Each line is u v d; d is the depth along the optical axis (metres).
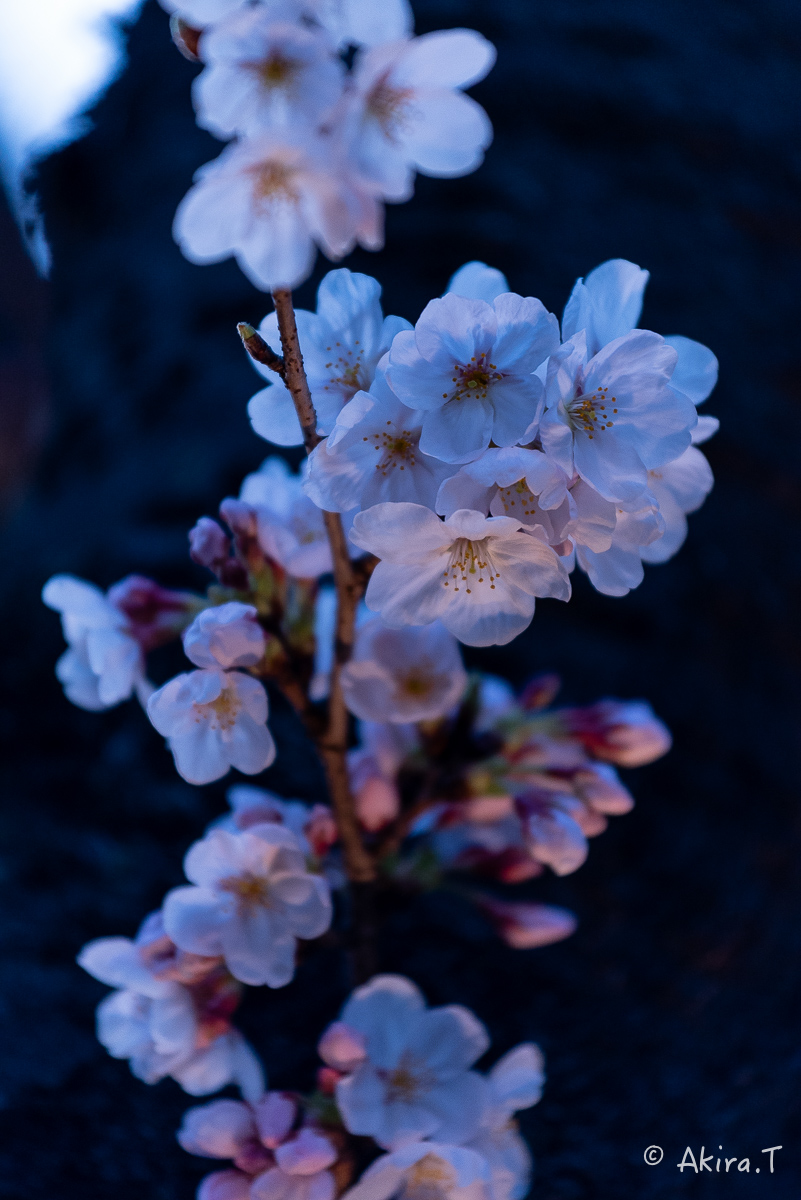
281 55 0.45
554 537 0.46
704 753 0.67
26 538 0.88
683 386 0.48
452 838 0.54
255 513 0.50
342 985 0.59
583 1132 0.56
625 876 0.63
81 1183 0.54
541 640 0.69
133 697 0.70
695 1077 0.58
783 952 0.61
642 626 0.71
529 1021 0.59
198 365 0.88
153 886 0.62
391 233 0.86
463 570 0.47
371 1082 0.49
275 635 0.50
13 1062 0.57
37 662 0.74
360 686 0.51
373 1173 0.48
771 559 0.76
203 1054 0.51
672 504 0.50
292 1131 0.49
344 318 0.48
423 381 0.46
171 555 0.73
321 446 0.46
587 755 0.53
